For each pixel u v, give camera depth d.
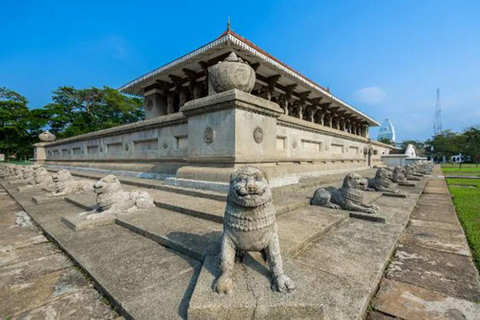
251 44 11.04
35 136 39.81
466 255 3.45
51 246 3.91
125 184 9.68
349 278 2.54
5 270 3.10
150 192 7.20
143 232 4.04
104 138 14.74
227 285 2.14
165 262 3.03
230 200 2.60
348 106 20.59
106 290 2.46
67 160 19.72
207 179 6.77
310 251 3.29
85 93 38.53
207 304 1.96
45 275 2.96
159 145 10.80
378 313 2.24
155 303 2.20
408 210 5.70
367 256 3.13
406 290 2.59
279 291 2.13
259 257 2.81
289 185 7.46
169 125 10.27
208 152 7.05
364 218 4.93
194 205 5.27
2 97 39.84
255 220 2.51
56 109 38.25
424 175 16.09
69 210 6.06
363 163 20.92
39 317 2.20
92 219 4.67
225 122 6.60
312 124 12.64
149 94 16.81
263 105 6.96
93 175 12.81
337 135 15.77
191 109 7.26
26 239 4.25
